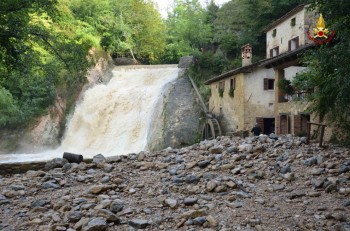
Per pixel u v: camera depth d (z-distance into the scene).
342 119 11.66
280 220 4.99
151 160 10.20
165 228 4.78
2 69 18.95
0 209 5.75
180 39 47.69
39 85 34.78
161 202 5.90
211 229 4.65
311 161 8.38
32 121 34.03
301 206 5.59
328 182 6.61
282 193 6.40
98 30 43.25
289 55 16.36
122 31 44.59
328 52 9.38
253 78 24.23
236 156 9.31
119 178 7.53
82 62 19.03
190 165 8.81
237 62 35.88
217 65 37.00
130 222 4.89
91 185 7.30
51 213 5.42
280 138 12.65
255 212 5.34
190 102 30.11
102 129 31.53
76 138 32.41
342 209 5.28
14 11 14.91
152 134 28.17
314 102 13.48
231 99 26.00
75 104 34.12
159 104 29.92
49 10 17.19
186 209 5.55
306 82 13.61
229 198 5.94
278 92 19.25
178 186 7.00
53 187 7.06
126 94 32.72
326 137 12.80
